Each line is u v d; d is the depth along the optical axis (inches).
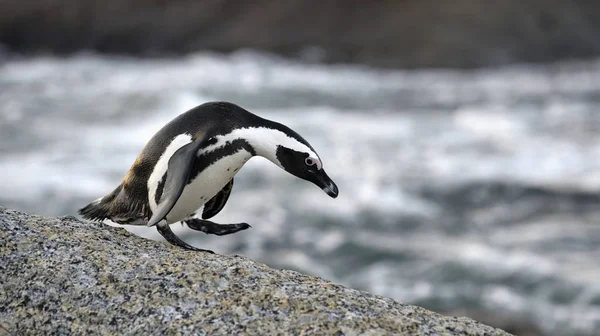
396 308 405.1
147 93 2780.5
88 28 4456.2
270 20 4308.6
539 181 1742.1
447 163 1927.9
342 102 2989.7
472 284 1189.7
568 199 1612.9
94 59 4259.4
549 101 2999.5
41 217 453.1
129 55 4372.5
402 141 2225.6
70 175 1674.5
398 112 2800.2
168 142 449.7
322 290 409.4
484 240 1379.2
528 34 4101.9
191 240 1302.9
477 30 4092.0
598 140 2234.3
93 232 444.5
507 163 1932.8
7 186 1569.9
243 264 423.8
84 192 1562.5
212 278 406.9
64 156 1846.7
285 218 1459.2
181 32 4352.9
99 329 383.9
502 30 4092.0
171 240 454.6
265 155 474.9
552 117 2655.0
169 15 4407.0
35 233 431.8
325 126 2442.2
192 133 449.7
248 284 406.6
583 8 4207.7
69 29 4456.2
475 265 1247.5
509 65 3976.4
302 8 4328.3
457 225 1470.2
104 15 4463.6
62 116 2399.1
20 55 4377.5
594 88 3302.2
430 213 1542.8
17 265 410.3
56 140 2028.8
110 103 2625.5
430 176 1781.5
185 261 420.8
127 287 399.9
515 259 1272.1
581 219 1487.5
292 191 1635.1
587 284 1170.6
